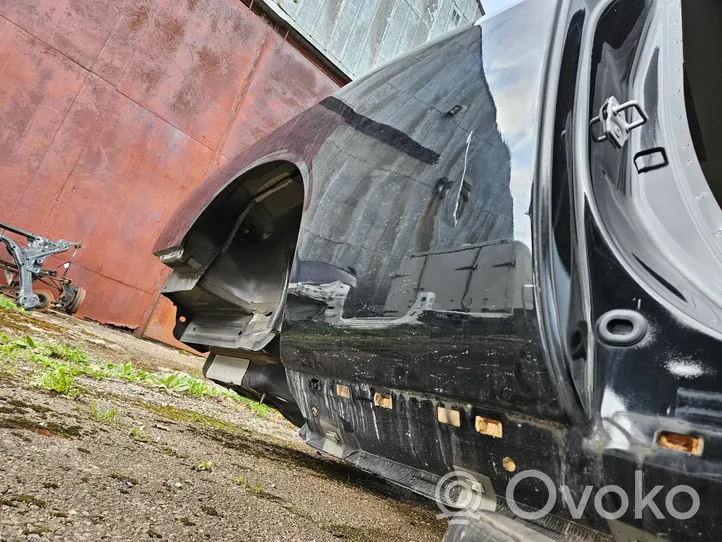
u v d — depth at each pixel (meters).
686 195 1.01
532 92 1.08
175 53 11.66
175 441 1.80
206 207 2.32
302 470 2.19
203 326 2.66
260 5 13.00
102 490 1.06
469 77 1.27
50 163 10.02
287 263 2.30
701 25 1.62
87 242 10.38
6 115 9.58
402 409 1.12
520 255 0.91
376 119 1.47
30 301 7.15
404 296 1.10
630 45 1.34
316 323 1.32
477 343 0.93
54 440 1.29
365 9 15.06
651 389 0.73
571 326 0.83
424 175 1.21
